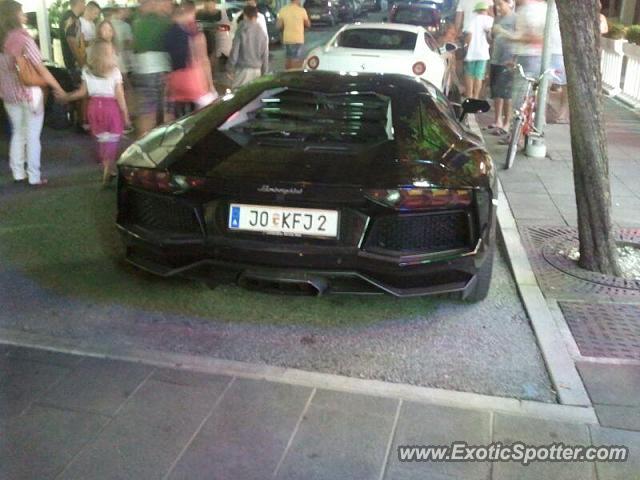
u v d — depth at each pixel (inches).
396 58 392.5
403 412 122.5
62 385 128.6
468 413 122.5
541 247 206.1
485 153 170.4
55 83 260.1
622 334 153.4
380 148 157.2
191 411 121.6
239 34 403.9
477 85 437.1
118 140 265.9
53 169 291.6
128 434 115.0
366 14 1338.6
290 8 540.4
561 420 120.9
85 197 251.8
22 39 246.5
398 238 144.2
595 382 133.3
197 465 107.9
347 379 133.3
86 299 168.6
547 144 346.3
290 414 121.3
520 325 160.2
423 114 177.0
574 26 174.6
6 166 294.4
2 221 223.5
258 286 149.6
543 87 323.6
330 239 142.5
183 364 136.8
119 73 262.1
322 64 397.4
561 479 106.2
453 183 143.9
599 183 181.8
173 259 154.4
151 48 285.4
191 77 298.4
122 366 135.6
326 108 182.1
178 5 295.6
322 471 107.1
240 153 155.9
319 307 167.9
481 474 107.0
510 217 234.4
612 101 483.2
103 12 369.1
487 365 141.6
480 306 170.2
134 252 164.6
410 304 170.6
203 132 168.7
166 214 154.6
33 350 140.8
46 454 109.5
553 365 139.4
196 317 161.3
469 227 147.3
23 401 123.0
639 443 115.0
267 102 185.9
